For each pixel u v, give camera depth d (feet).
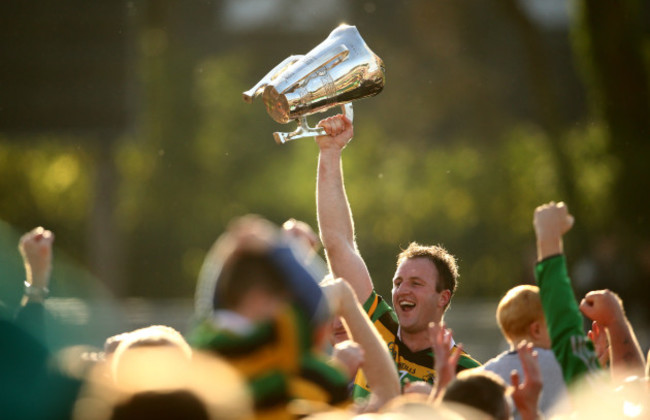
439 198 236.02
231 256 22.56
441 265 42.60
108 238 176.04
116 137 156.35
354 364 27.53
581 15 141.90
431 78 264.31
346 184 240.73
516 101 262.26
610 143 138.62
